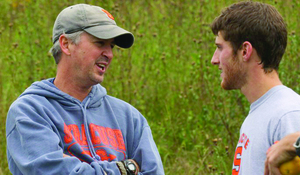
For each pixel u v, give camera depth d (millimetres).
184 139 16266
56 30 8883
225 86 7684
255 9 7473
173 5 22125
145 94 17938
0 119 16609
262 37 7336
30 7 22016
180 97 17234
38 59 18672
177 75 18781
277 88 7273
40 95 8797
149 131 9477
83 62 8703
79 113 8844
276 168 6156
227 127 15258
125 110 9375
